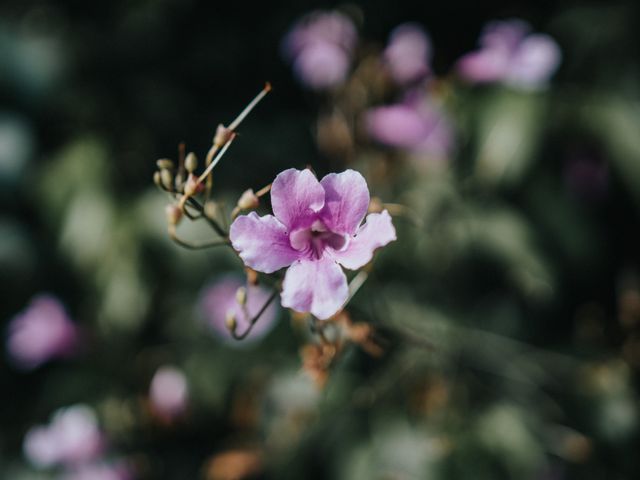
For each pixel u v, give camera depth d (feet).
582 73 2.24
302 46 2.11
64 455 1.95
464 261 1.95
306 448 1.74
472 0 2.58
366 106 1.99
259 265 1.07
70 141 2.15
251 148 2.30
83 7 2.34
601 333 2.00
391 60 2.01
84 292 2.23
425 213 1.85
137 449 2.02
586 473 1.83
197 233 1.96
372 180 1.91
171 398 1.94
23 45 2.11
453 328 1.77
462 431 1.68
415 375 1.71
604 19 2.24
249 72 2.47
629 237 2.31
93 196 2.02
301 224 1.11
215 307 1.94
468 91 1.98
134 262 1.97
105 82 2.28
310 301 1.06
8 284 2.17
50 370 2.25
